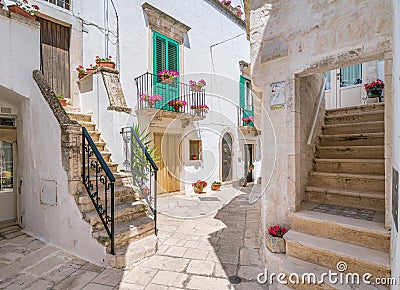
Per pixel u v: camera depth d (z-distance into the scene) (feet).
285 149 9.73
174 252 10.91
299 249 8.40
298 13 9.36
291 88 9.58
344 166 11.57
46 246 11.44
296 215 9.11
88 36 18.48
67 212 10.95
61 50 17.52
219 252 10.90
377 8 7.49
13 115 14.43
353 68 21.72
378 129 12.83
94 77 16.92
